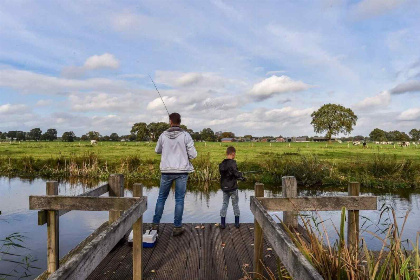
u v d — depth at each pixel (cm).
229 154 561
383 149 4191
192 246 458
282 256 192
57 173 1789
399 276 196
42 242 640
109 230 206
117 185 470
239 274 362
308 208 358
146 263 394
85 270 161
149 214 906
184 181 505
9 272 493
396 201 1042
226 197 562
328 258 214
